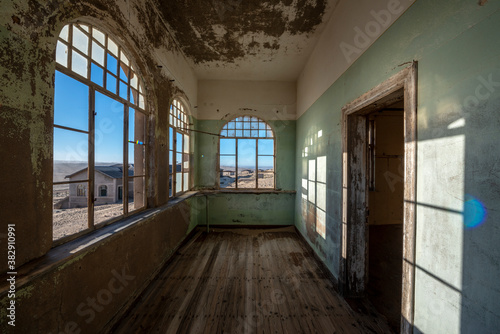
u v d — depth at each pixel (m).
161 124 2.87
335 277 2.50
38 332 1.13
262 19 2.82
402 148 4.85
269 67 4.20
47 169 1.29
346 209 2.25
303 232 3.97
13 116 1.07
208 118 4.81
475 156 0.92
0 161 1.01
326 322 1.91
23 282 1.01
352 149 2.24
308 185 3.66
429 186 1.18
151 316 1.96
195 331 1.79
